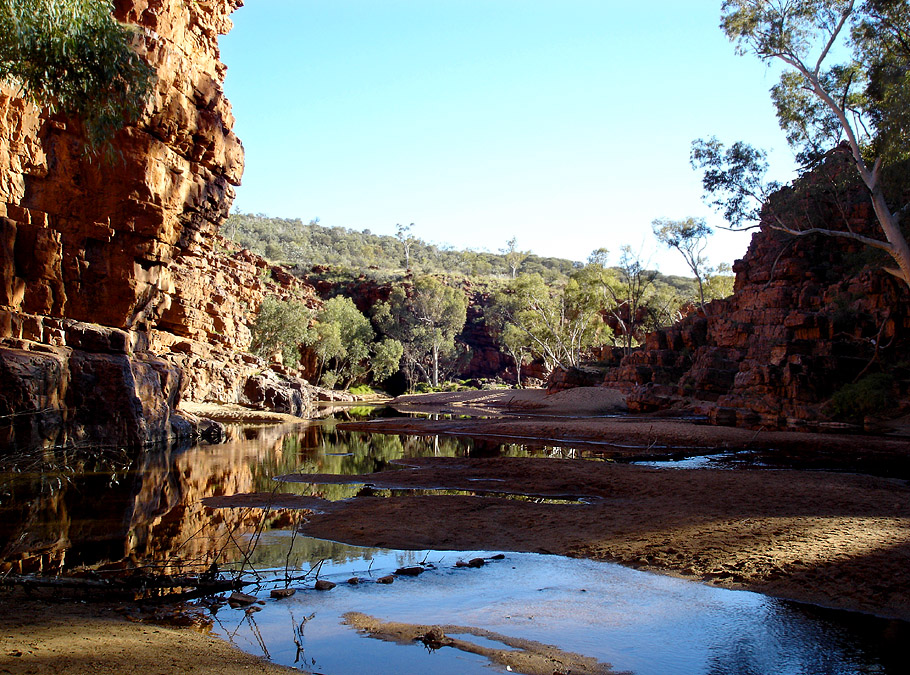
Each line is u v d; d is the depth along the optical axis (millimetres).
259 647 5488
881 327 31672
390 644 5617
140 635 5387
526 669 5094
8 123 20469
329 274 110562
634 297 68375
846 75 28062
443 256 197000
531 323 73938
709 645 5641
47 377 17578
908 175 27172
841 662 5234
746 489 13133
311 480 15594
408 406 62406
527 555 8758
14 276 20531
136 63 11875
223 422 35938
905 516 10328
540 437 29703
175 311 41219
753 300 43344
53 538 9555
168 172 25062
